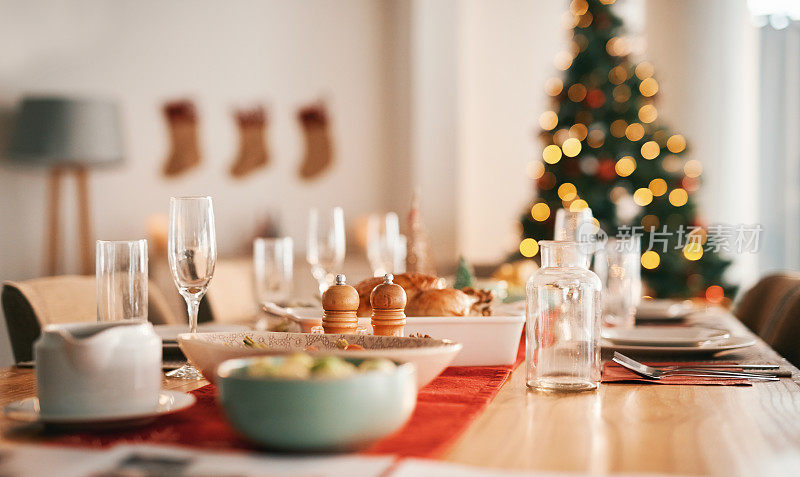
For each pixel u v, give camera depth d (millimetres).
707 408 927
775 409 922
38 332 1486
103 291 1050
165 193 4875
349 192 4977
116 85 4805
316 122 4973
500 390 1041
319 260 2111
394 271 2359
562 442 767
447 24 4824
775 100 5160
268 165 4965
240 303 2605
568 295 1037
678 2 5008
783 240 5168
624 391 1034
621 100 4543
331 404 672
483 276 4711
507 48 5250
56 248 4449
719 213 4957
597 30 4578
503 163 5250
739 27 4957
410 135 4910
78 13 4719
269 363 726
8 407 860
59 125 4223
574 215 1212
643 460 705
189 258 1100
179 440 755
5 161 4469
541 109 5227
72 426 787
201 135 4910
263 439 683
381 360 771
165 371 1199
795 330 1697
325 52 4980
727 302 4395
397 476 634
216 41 4938
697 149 4992
